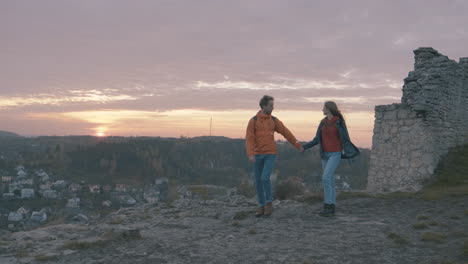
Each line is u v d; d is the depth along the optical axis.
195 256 3.69
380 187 12.07
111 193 137.62
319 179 74.81
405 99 11.86
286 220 5.64
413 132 11.20
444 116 11.47
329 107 5.87
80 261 3.53
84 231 5.30
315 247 4.00
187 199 8.87
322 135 5.99
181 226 5.36
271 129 5.89
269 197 6.02
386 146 12.05
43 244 4.35
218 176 151.62
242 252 3.83
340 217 5.86
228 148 191.50
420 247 3.95
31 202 117.31
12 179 153.62
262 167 5.97
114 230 4.56
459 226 4.95
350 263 3.42
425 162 10.79
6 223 87.81
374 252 3.79
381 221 5.50
